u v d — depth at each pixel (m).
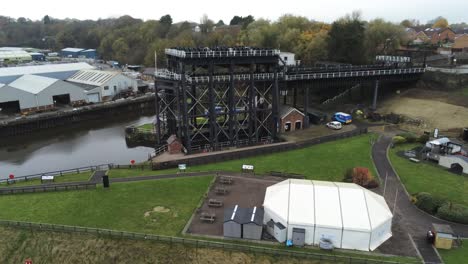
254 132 77.44
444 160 58.03
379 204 40.97
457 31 182.62
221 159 62.22
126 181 54.59
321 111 97.44
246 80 70.62
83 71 141.88
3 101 98.56
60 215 44.88
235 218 39.41
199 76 67.50
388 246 38.06
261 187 51.50
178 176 55.94
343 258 35.69
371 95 102.12
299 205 40.22
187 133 66.62
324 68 91.00
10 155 79.44
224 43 175.12
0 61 194.00
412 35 170.88
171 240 38.41
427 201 45.00
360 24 116.19
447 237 37.25
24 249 40.47
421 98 91.62
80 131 98.12
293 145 67.69
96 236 40.22
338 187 42.72
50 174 60.44
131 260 37.53
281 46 142.00
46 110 106.88
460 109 81.31
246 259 36.38
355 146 68.19
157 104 73.31
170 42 180.38
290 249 37.53
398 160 61.00
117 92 124.69
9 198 50.00
